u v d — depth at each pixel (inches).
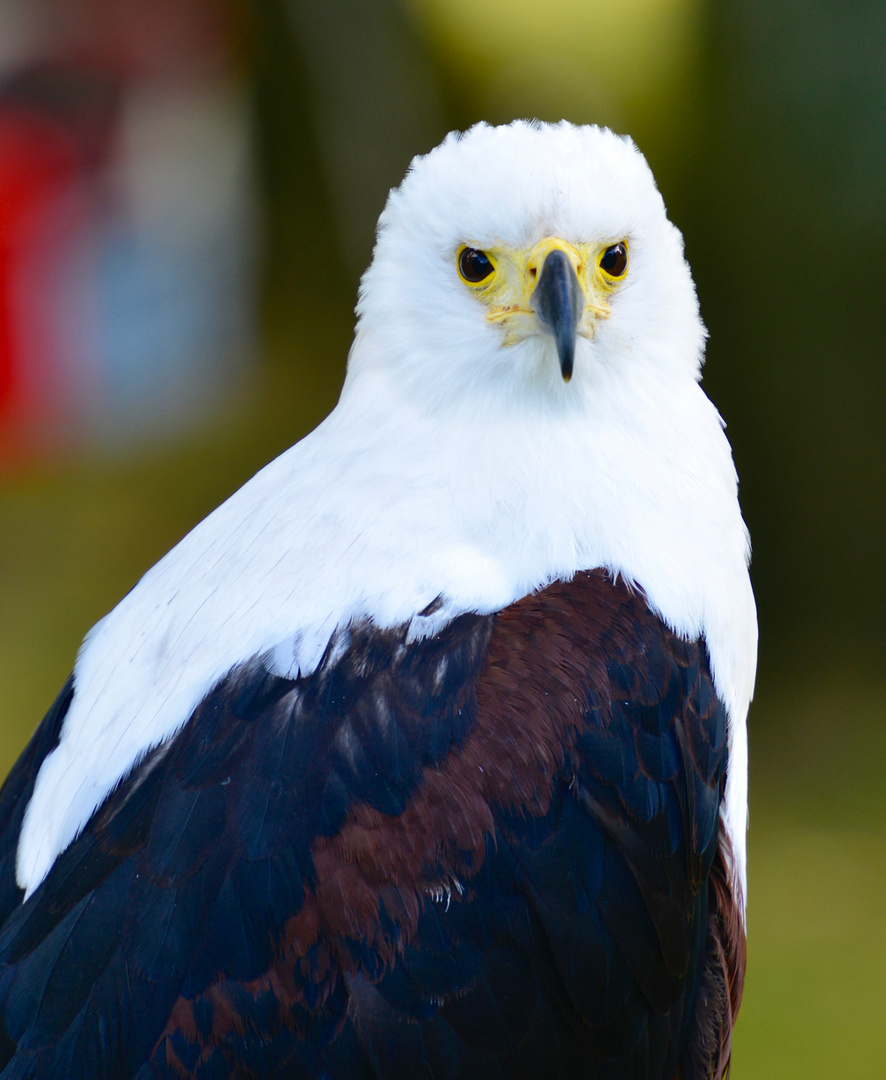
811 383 683.4
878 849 574.9
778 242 673.0
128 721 228.5
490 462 247.0
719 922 253.0
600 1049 228.5
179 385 963.3
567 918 219.5
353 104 841.5
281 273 965.2
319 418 906.1
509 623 227.8
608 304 254.5
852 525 685.3
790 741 642.2
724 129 676.1
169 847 209.5
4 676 723.4
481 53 781.9
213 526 252.7
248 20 941.2
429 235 258.1
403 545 235.5
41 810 233.0
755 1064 477.7
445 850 210.7
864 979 510.0
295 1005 205.2
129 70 950.4
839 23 609.9
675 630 240.8
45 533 853.2
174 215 968.9
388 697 217.8
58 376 952.9
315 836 209.0
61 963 206.2
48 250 939.3
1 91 945.5
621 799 224.4
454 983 211.5
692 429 259.8
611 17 721.6
